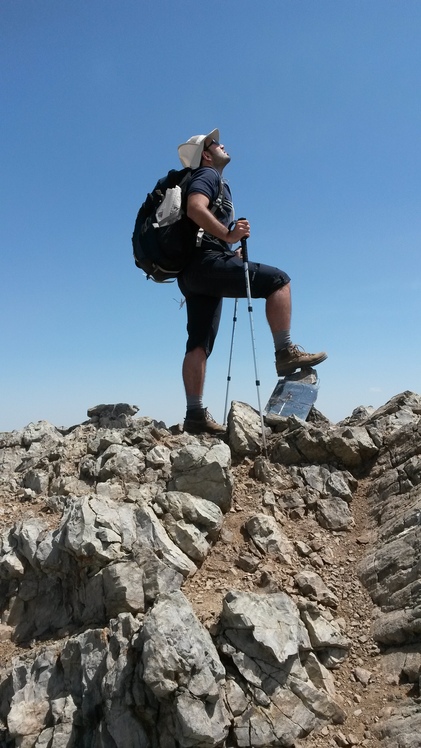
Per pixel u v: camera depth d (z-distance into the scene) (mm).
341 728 1933
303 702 1955
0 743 2111
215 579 2371
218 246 3182
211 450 2771
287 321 3254
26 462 3363
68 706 2055
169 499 2600
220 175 3244
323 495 2818
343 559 2516
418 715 1885
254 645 2020
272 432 3174
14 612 2537
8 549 2643
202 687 1848
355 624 2254
